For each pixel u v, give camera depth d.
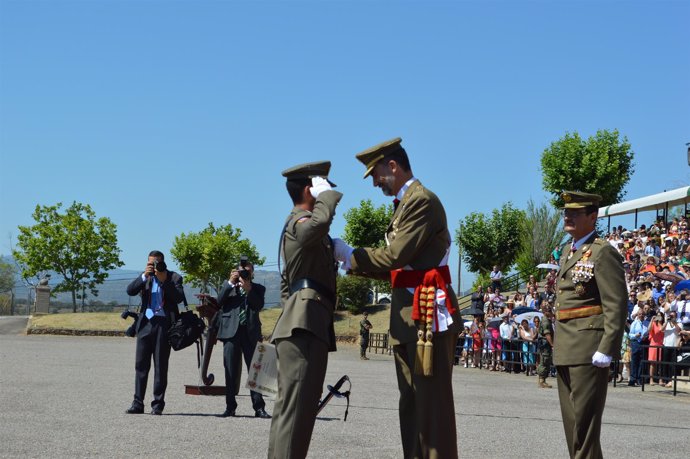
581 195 6.81
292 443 5.64
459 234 56.34
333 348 5.91
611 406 14.65
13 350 25.53
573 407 6.73
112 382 15.56
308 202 6.04
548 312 19.52
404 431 6.05
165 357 10.97
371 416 11.45
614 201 52.56
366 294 49.62
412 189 5.83
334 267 5.97
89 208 58.06
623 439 10.00
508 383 20.45
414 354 5.80
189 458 7.59
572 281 6.76
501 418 11.90
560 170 52.03
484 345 27.52
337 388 5.90
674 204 35.53
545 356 19.34
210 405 12.21
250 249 59.22
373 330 43.97
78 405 11.59
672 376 19.34
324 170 6.09
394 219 5.84
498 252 55.16
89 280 58.09
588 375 6.59
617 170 51.72
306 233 5.67
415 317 5.69
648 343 20.12
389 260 5.69
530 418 12.04
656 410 14.22
